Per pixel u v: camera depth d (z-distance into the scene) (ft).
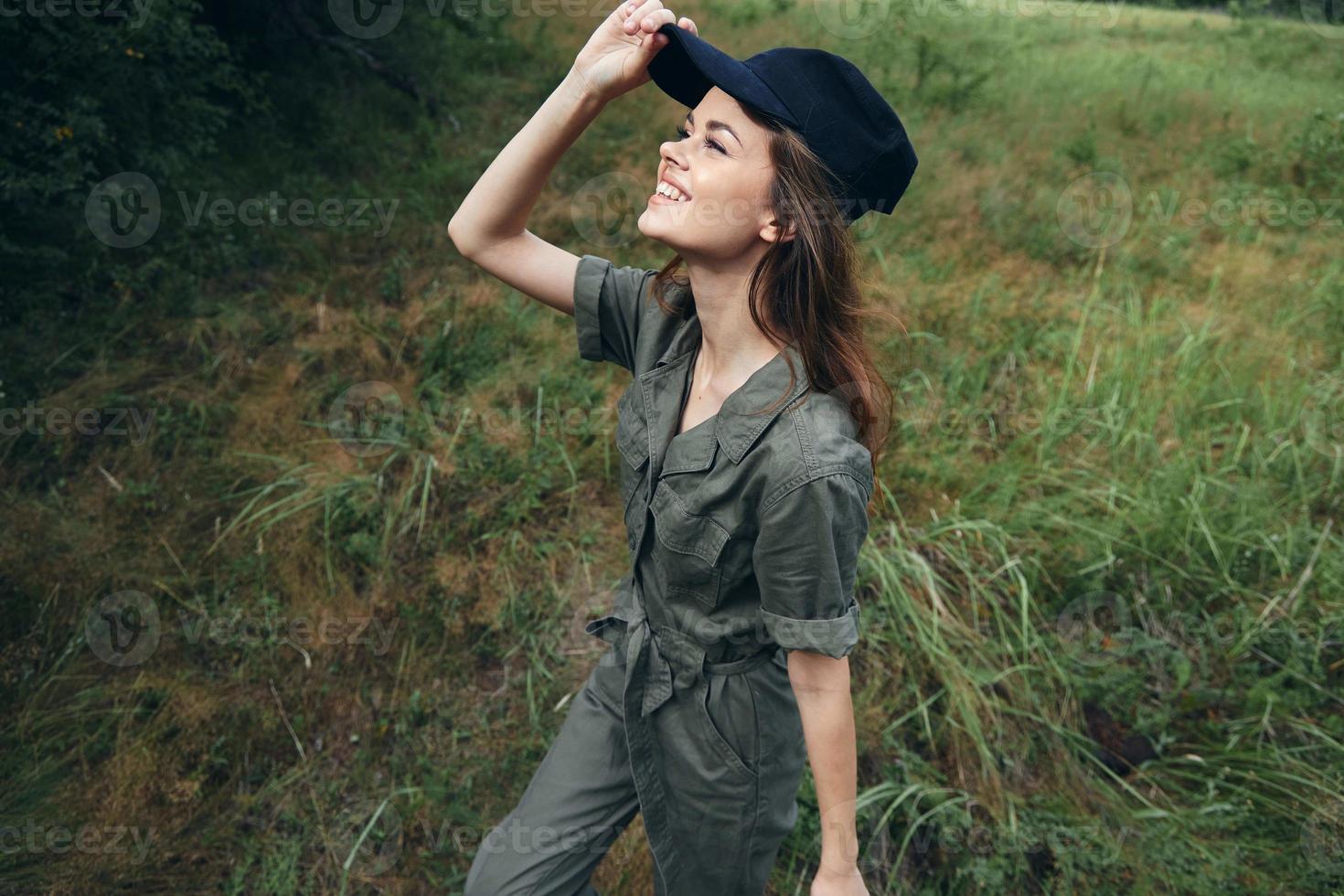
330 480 9.41
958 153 18.61
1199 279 14.78
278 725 7.57
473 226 4.43
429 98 19.31
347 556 8.80
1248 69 27.40
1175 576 9.21
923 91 22.18
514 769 7.38
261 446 10.09
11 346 10.73
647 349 4.33
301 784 7.25
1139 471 10.53
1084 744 7.88
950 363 12.00
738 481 3.67
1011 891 6.75
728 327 3.82
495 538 9.01
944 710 7.83
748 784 4.33
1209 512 9.78
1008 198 16.51
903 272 13.92
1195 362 11.99
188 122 14.19
